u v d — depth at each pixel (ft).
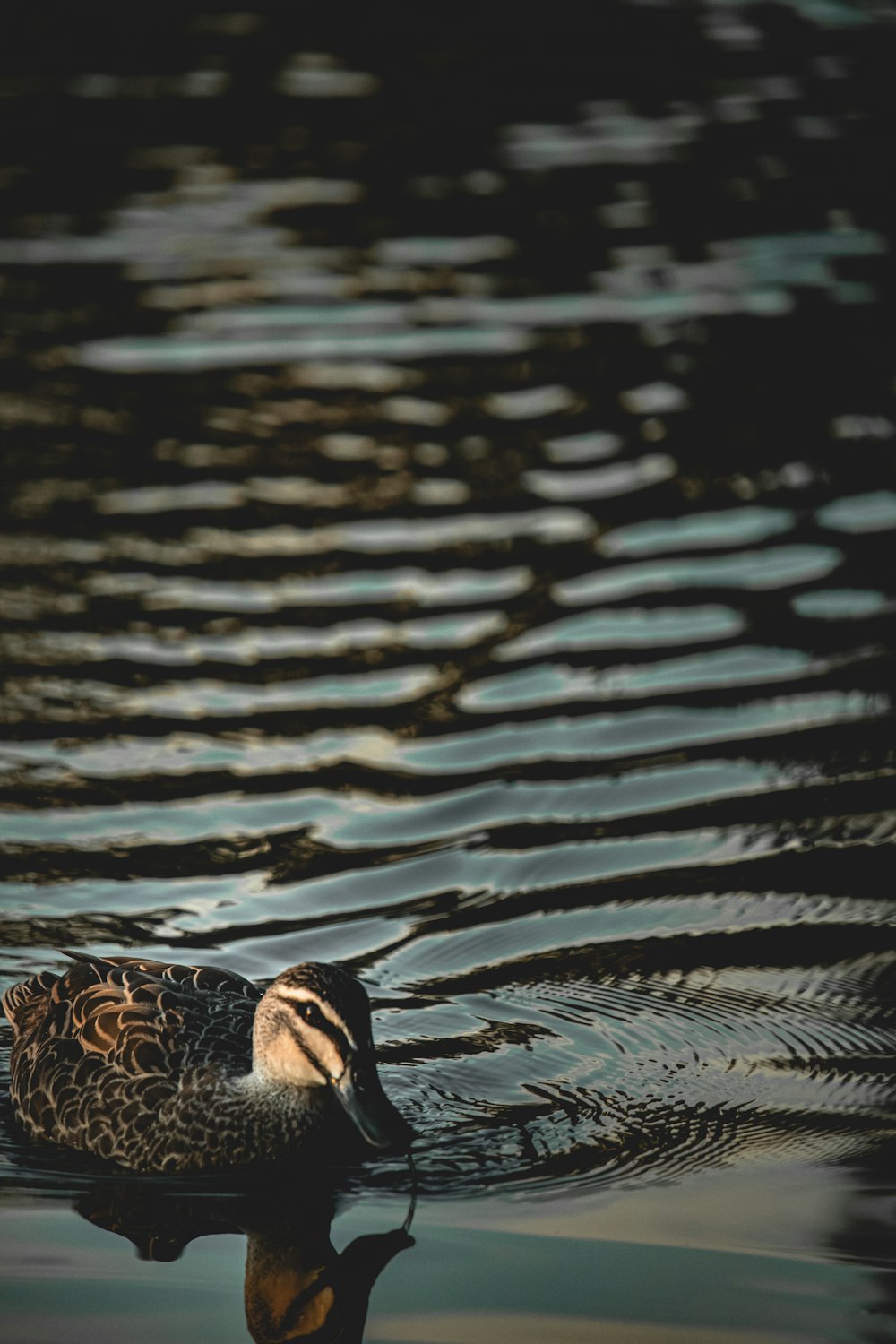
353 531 109.70
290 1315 51.67
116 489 115.03
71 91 192.95
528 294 146.00
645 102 189.06
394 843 79.87
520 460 119.14
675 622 98.58
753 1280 52.47
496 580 103.76
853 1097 62.64
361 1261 54.34
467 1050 65.82
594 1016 67.87
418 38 209.05
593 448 120.88
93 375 132.26
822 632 96.94
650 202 164.45
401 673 93.81
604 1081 63.87
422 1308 51.52
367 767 85.61
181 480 116.26
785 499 112.98
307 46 206.28
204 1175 60.49
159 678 93.30
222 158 175.11
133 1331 50.78
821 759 85.30
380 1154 59.98
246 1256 55.16
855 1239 54.39
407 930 73.61
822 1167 58.49
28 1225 56.85
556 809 82.12
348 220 161.38
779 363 132.77
